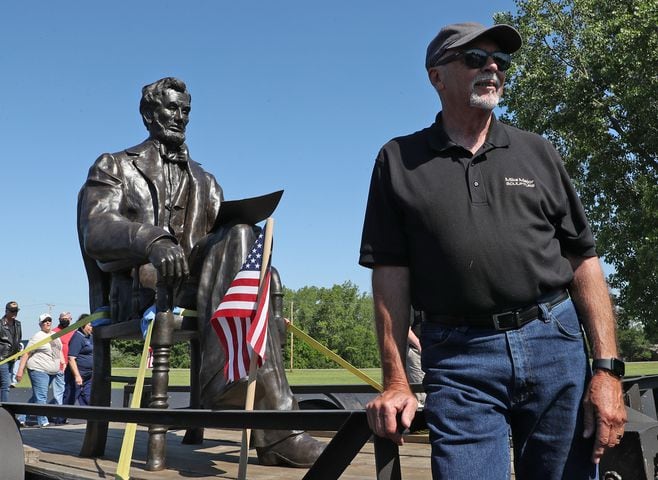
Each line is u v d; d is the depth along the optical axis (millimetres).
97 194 4441
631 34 23250
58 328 12797
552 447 2074
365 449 4727
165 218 4602
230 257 4137
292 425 2252
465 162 2150
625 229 24094
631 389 3121
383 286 2236
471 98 2150
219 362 3980
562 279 2133
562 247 2266
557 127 26344
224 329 3467
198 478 3514
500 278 2062
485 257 2066
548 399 2070
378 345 2225
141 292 4266
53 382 12398
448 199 2113
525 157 2178
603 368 2100
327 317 80250
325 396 5848
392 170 2217
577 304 2258
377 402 2047
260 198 4094
